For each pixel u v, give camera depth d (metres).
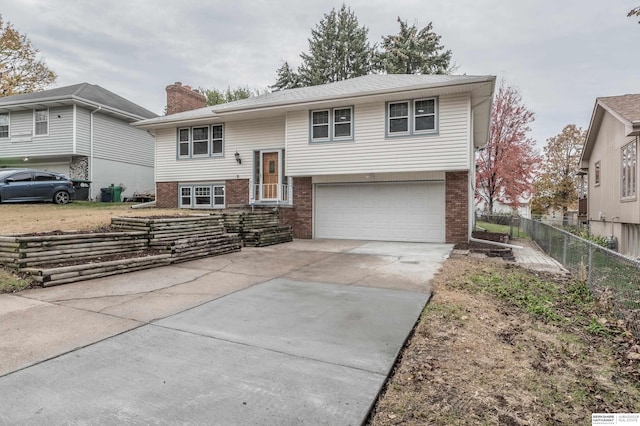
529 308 5.09
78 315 4.44
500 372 3.13
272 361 3.25
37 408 2.45
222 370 3.06
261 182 15.46
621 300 4.90
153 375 2.95
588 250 6.71
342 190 14.01
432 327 4.19
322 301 5.23
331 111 13.27
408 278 6.79
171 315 4.52
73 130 18.17
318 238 14.13
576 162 27.23
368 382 2.88
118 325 4.12
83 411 2.43
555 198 27.64
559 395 2.80
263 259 8.88
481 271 7.50
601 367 3.35
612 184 14.02
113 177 20.28
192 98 20.08
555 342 3.89
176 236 8.80
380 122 12.59
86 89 19.75
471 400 2.67
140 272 7.10
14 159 19.59
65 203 15.73
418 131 12.12
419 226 12.94
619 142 13.18
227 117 15.37
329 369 3.10
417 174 12.87
